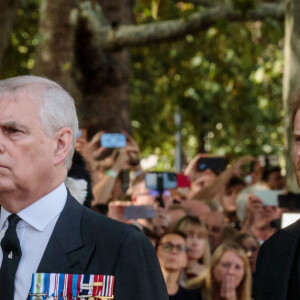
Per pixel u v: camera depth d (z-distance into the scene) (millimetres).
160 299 5352
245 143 31750
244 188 12930
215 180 13531
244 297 10414
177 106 30141
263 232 11945
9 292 5238
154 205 10453
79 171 7887
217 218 11750
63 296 5152
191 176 14781
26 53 25062
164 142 33438
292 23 11797
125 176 14633
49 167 5312
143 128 30875
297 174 5559
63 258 5258
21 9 24062
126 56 18375
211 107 29906
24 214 5352
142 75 29078
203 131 30391
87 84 17719
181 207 11469
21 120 5191
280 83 28656
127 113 18281
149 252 5402
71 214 5426
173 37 16500
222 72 26188
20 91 5281
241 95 28922
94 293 5172
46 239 5352
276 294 5520
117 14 18047
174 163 35781
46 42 17594
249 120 30734
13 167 5184
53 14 17578
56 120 5301
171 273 10102
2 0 16969
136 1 22141
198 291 10266
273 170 14227
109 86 18000
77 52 17438
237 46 23391
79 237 5344
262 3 16562
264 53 25250
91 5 17266
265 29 16578
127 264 5266
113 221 5445
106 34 16969
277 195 11594
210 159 14742
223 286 10312
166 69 27938
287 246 5590
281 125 32094
